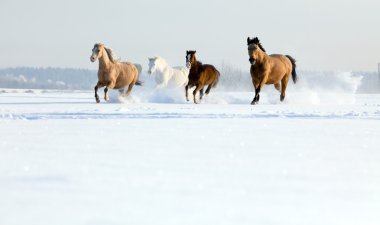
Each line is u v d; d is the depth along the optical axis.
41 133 13.80
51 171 7.52
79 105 33.16
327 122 19.22
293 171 7.90
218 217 5.00
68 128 15.54
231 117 21.66
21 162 8.40
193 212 5.20
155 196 5.95
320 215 5.20
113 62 37.59
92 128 15.57
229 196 6.03
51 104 34.72
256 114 23.75
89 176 7.14
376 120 20.59
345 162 8.93
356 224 4.88
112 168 7.89
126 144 11.20
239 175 7.45
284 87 40.31
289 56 41.00
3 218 4.75
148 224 4.69
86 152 9.78
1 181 6.65
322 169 8.14
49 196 5.79
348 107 34.06
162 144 11.26
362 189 6.61
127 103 37.56
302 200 5.91
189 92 46.31
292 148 10.83
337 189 6.58
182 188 6.43
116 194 6.01
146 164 8.34
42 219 4.74
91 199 5.71
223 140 12.26
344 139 12.94
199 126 16.61
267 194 6.19
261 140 12.40
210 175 7.41
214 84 41.59
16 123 17.66
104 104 35.06
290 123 18.50
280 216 5.11
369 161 9.07
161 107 30.38
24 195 5.82
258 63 37.06
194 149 10.39
